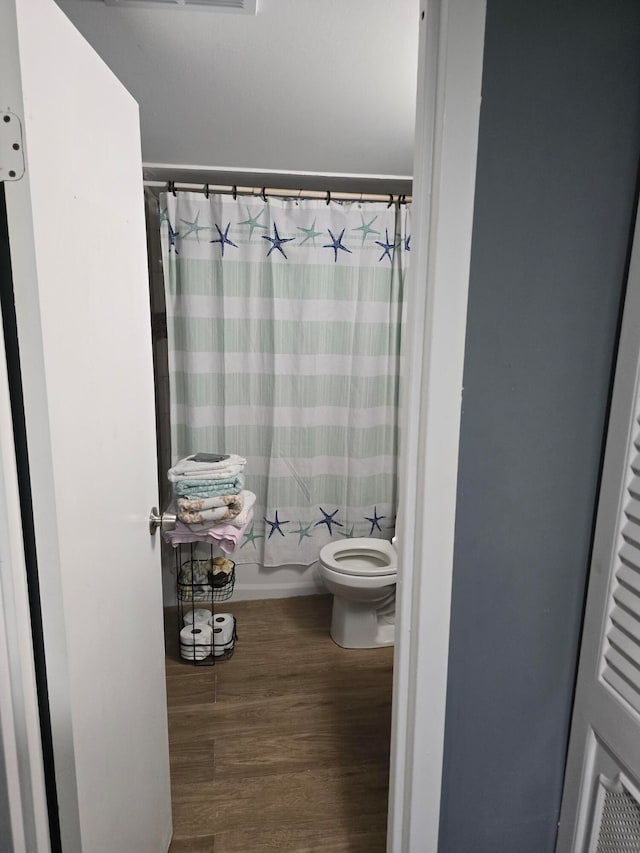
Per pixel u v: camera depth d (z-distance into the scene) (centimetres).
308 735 182
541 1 77
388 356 261
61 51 79
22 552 75
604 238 86
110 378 100
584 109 81
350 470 267
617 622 88
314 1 121
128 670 109
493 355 86
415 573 91
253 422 259
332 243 246
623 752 86
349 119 186
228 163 234
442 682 94
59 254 78
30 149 69
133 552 113
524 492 92
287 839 144
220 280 241
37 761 79
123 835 106
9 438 72
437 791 99
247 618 261
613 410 89
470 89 76
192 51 144
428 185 80
